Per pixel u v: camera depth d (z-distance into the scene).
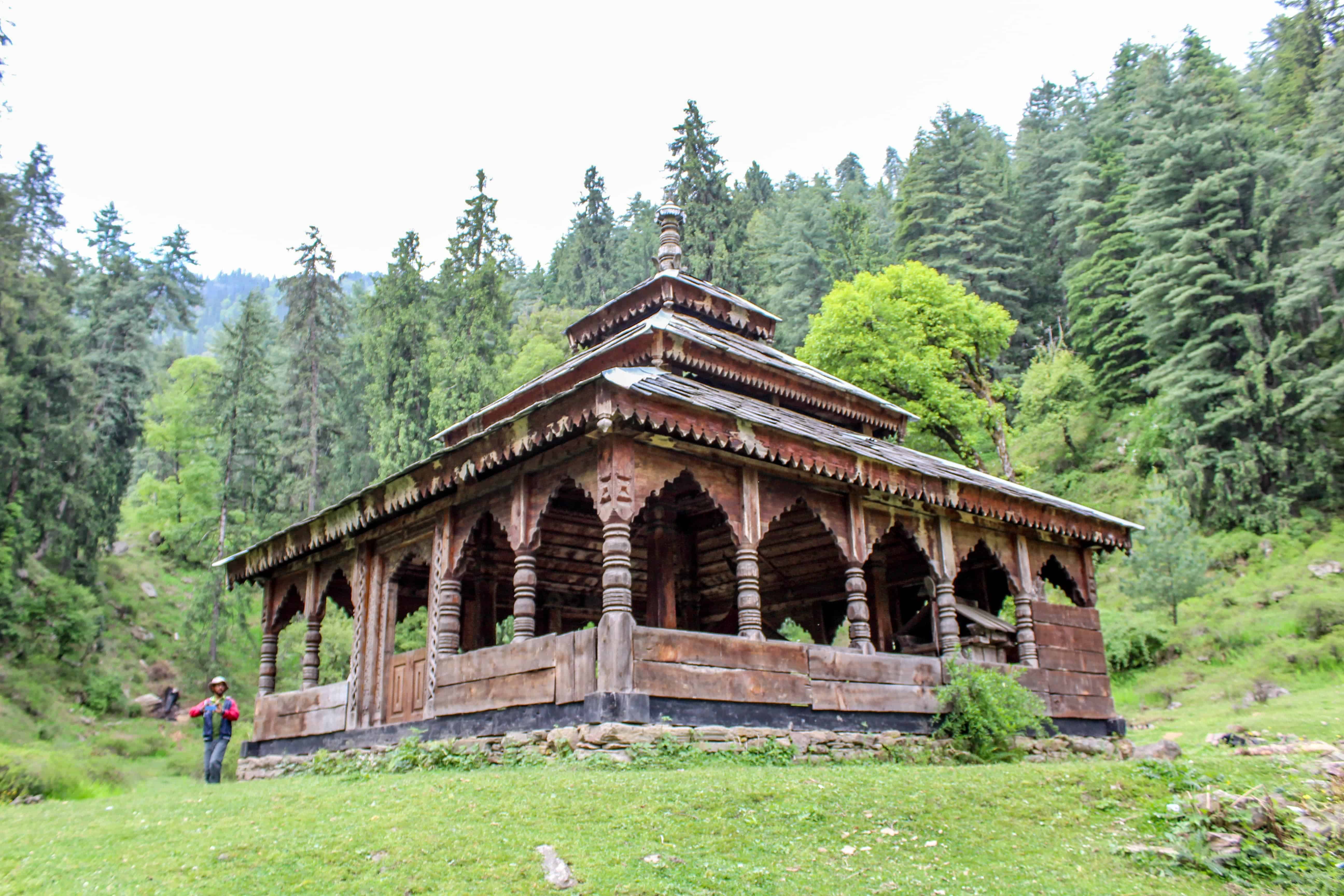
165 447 59.72
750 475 12.84
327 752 14.87
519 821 7.47
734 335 19.52
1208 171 42.00
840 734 12.41
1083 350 51.00
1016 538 16.84
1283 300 36.09
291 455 53.91
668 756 10.23
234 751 33.97
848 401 18.72
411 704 14.05
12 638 37.38
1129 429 44.47
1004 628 16.62
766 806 7.88
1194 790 7.80
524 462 12.66
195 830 7.90
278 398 58.41
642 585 19.30
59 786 14.83
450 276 46.59
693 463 12.21
